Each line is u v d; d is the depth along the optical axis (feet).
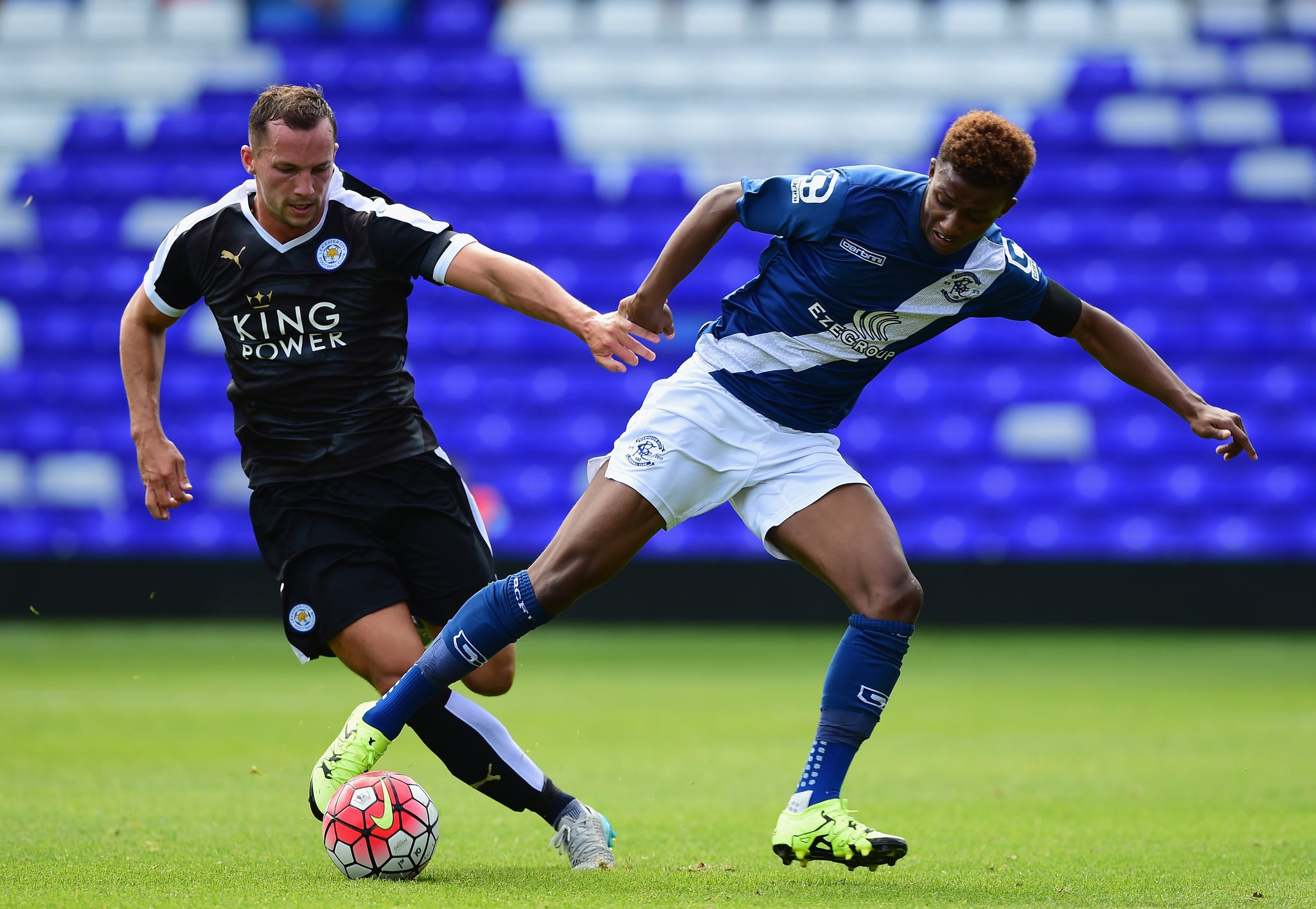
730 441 43.21
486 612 41.50
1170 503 176.76
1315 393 183.52
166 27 208.33
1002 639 167.94
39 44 206.90
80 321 189.88
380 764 76.89
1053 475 178.91
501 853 47.83
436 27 210.79
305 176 42.06
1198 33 206.39
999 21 209.05
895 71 207.82
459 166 201.05
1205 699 112.88
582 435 183.32
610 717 99.91
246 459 46.52
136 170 199.00
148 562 175.63
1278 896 38.86
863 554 41.93
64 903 35.09
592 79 207.21
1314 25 205.87
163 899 35.68
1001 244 42.50
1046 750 83.66
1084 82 204.03
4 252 193.26
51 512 178.60
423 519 46.03
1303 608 173.58
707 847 49.34
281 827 52.60
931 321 42.88
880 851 39.29
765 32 210.79
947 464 180.14
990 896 38.50
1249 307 188.75
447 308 187.62
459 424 183.52
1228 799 63.31
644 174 200.85
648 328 44.45
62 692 113.91
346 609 44.19
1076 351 183.42
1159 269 191.01
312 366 44.70
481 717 44.60
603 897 36.81
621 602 174.19
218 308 45.03
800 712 103.09
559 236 196.75
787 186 42.37
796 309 42.73
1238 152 197.77
